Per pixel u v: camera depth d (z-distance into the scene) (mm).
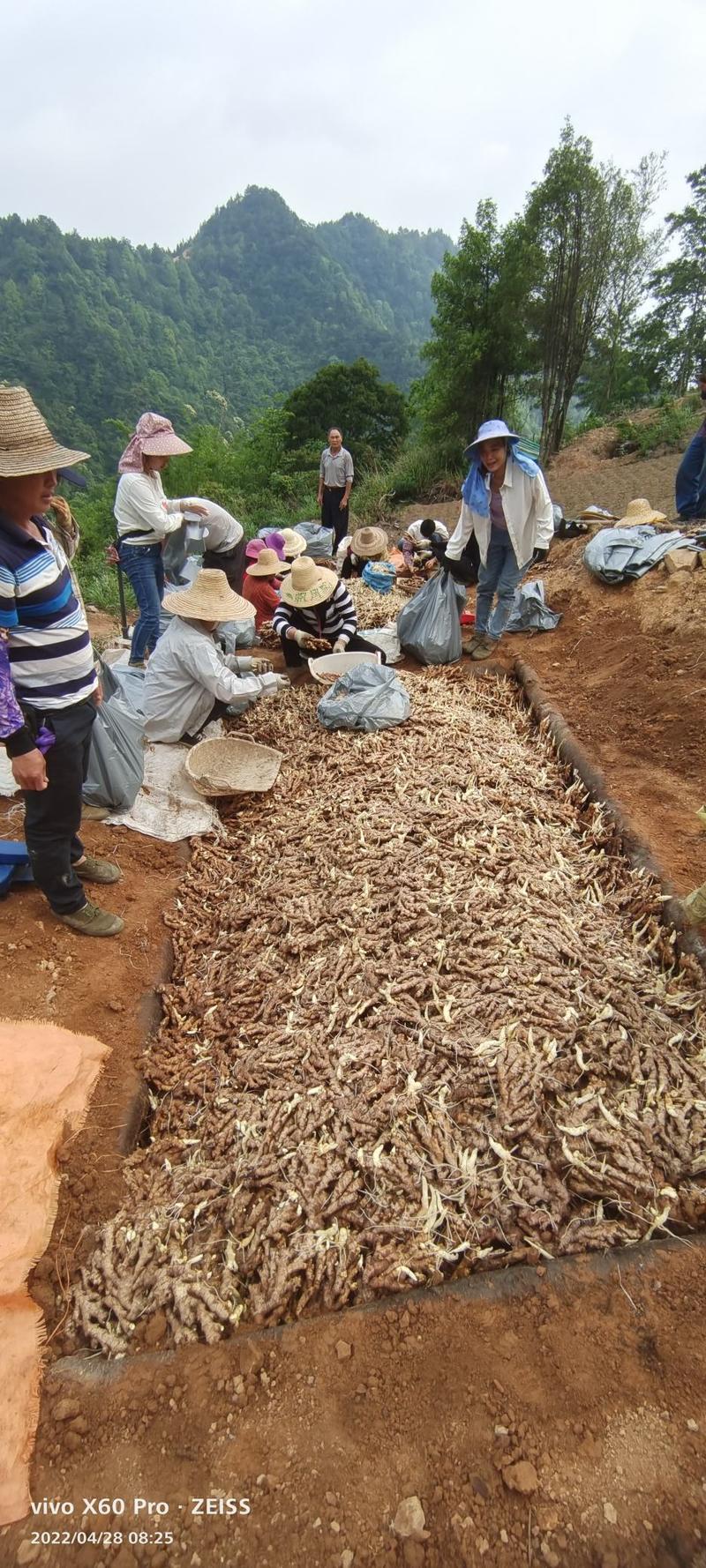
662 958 3160
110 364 73500
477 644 6371
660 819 3945
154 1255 2207
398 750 4703
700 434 7449
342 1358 1880
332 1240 2168
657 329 28219
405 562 8891
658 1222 2150
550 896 3346
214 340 109875
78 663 2695
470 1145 2352
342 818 4141
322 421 25656
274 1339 1937
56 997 2998
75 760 2781
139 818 4312
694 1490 1624
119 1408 1831
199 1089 2760
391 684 5188
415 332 158000
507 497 5430
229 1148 2512
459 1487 1648
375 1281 2061
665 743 4625
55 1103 2531
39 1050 2682
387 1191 2266
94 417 68875
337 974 3031
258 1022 2990
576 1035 2627
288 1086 2639
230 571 6500
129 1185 2420
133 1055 2891
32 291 79625
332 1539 1590
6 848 3352
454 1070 2545
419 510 15633
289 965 3229
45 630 2566
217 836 4340
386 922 3244
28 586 2438
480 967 2910
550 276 16969
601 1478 1644
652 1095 2490
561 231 16469
